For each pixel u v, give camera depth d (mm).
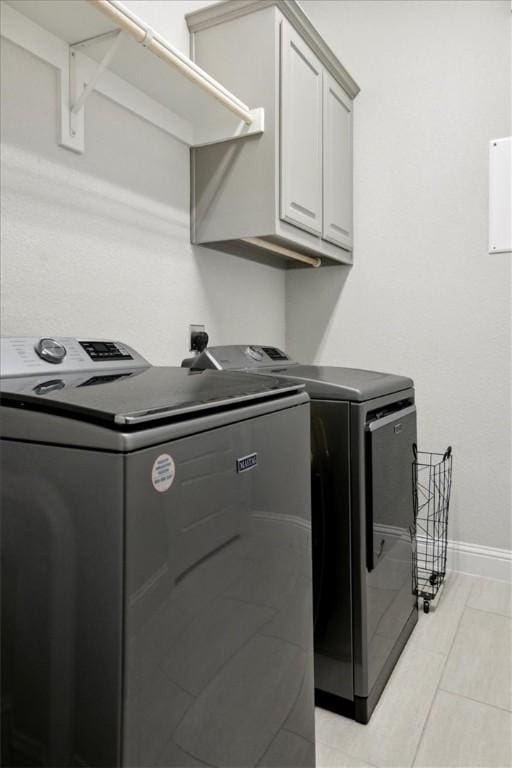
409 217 2502
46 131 1388
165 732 775
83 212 1510
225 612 914
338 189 2406
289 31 1909
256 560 1010
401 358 2551
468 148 2365
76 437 743
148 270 1772
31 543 791
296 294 2781
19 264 1326
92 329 1548
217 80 1938
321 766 1331
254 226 1878
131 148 1684
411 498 1902
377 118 2547
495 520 2387
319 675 1552
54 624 766
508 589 2279
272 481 1065
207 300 2105
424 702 1564
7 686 814
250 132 1843
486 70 2312
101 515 719
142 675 729
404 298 2531
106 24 1320
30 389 894
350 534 1477
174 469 788
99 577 721
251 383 1153
